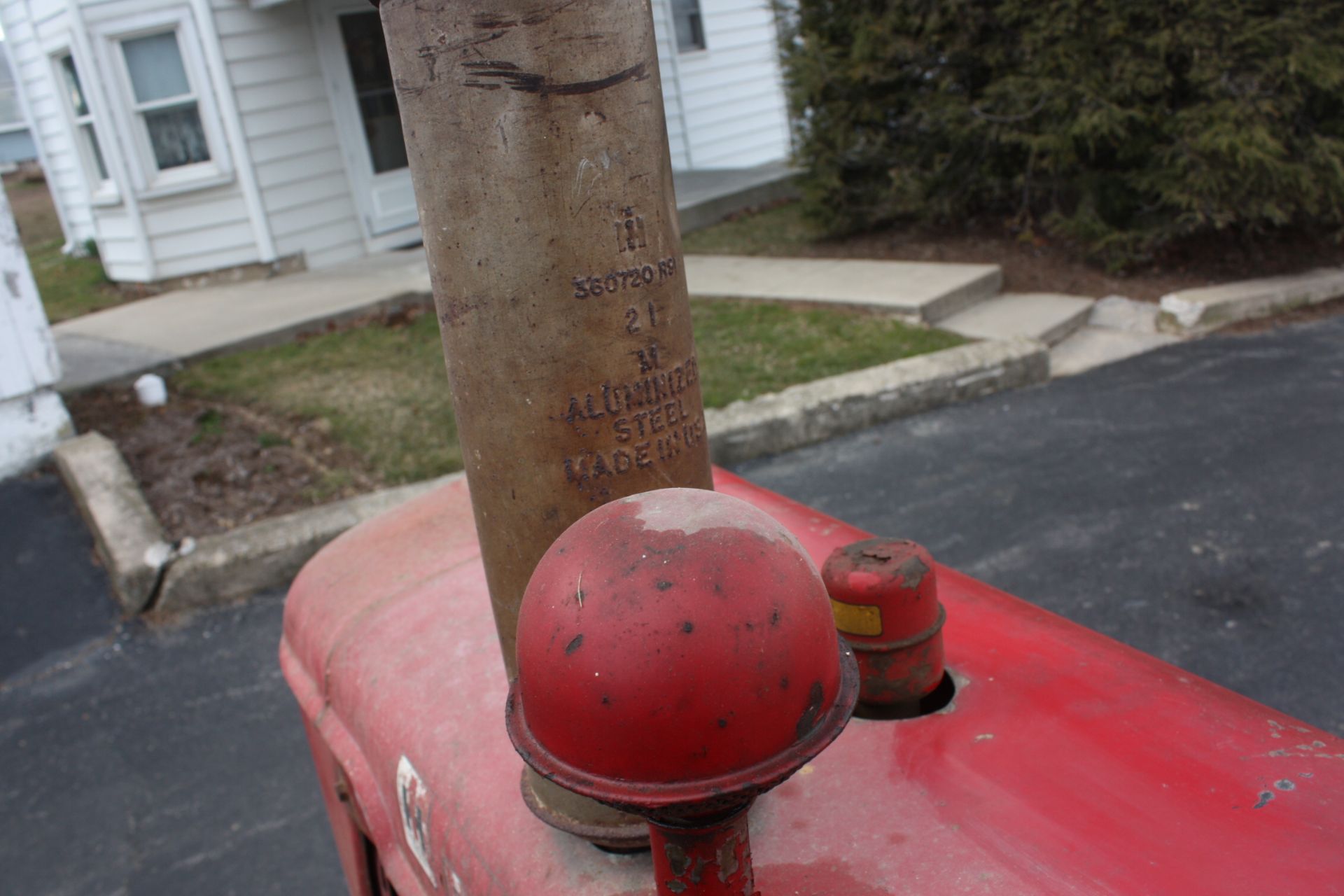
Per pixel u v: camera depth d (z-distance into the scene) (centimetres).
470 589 176
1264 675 314
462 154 94
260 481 518
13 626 436
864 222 875
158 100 920
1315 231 781
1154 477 455
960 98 760
